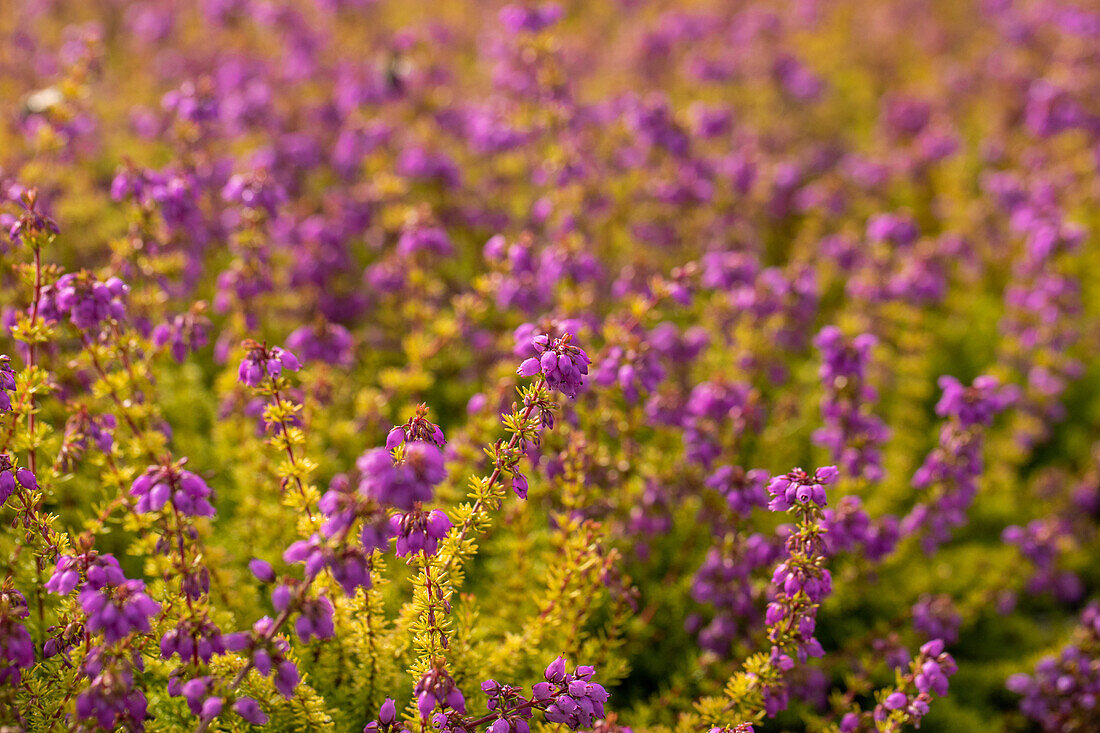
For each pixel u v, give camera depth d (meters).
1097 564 1.07
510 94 1.36
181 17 1.85
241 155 1.32
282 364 0.81
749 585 0.89
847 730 0.85
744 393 0.94
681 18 1.79
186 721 0.83
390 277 1.02
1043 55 2.03
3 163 1.01
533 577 0.90
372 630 0.84
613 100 1.47
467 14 2.06
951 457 0.92
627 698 0.93
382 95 1.32
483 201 1.27
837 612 0.96
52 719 0.81
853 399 0.94
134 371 0.87
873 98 1.95
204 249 1.06
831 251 1.33
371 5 1.74
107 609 0.77
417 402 0.97
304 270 1.06
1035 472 1.20
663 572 0.97
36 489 0.82
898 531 0.94
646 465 0.93
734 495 0.87
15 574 0.84
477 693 0.85
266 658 0.77
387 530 0.76
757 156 1.45
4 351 0.95
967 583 1.00
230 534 0.92
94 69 0.95
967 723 0.95
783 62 1.81
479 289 0.96
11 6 1.76
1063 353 1.22
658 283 0.89
